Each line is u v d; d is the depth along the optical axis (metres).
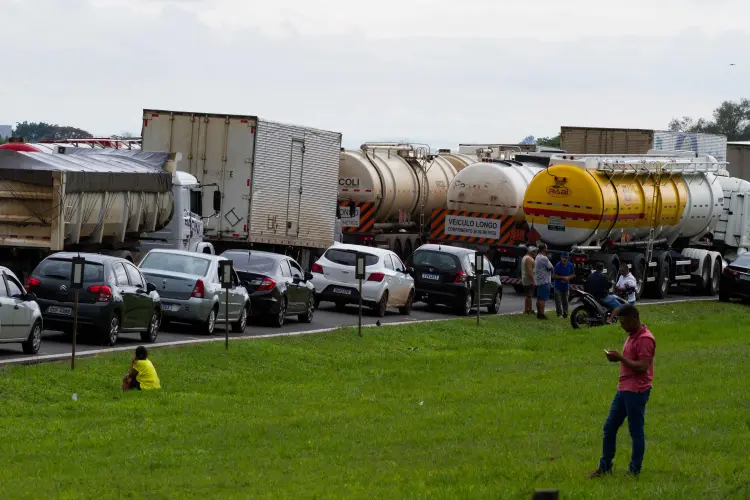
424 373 32.28
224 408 25.22
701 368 30.59
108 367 27.84
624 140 75.81
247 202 52.66
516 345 41.28
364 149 67.12
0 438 20.72
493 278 52.28
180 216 47.75
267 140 53.38
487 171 62.81
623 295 47.66
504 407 24.95
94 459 19.20
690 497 16.00
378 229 66.62
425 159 69.88
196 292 36.22
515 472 17.69
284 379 30.42
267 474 18.08
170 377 28.41
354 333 39.53
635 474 17.55
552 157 57.69
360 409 25.39
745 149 79.38
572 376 30.62
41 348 31.08
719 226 69.06
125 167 43.88
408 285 49.16
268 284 40.91
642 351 17.41
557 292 50.88
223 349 32.62
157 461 19.00
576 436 20.97
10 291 28.78
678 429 21.59
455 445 20.44
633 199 58.38
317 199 58.06
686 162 63.62
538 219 57.56
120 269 33.03
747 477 17.36
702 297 66.38
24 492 16.55
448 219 63.88
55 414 23.28
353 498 16.06
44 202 37.78
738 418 22.58
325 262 47.47
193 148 52.75
